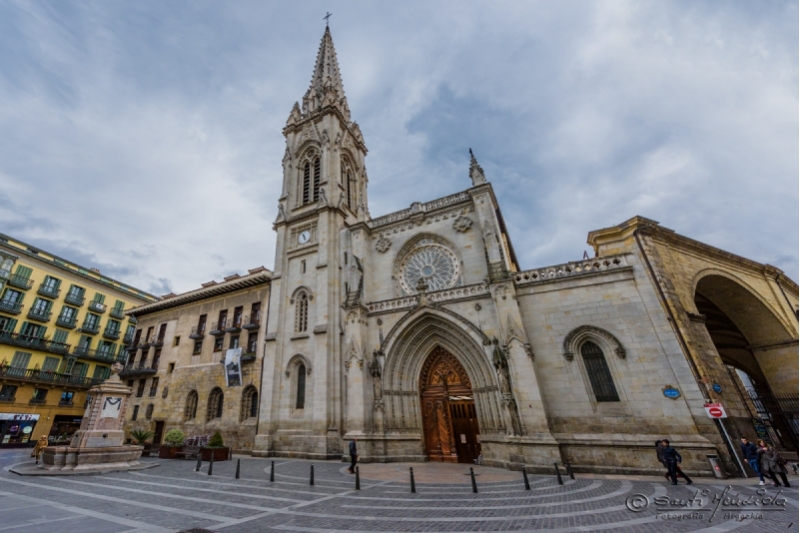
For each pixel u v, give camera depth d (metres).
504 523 9.99
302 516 10.91
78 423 48.00
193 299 41.94
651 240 22.95
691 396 18.61
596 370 21.22
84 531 9.13
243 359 34.38
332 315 30.05
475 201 29.20
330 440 25.69
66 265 52.56
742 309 28.02
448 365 26.58
